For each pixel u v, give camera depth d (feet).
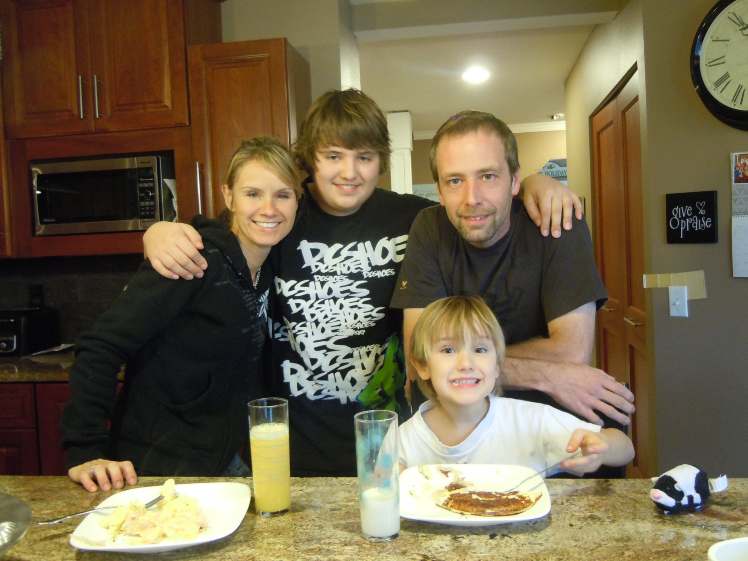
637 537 2.95
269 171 4.86
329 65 9.87
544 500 3.23
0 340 9.46
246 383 5.22
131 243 9.22
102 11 8.96
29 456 8.59
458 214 4.69
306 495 3.64
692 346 8.25
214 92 8.74
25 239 9.45
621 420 4.72
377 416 3.22
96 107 9.05
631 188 10.85
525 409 4.48
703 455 8.26
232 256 4.77
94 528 3.16
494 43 13.88
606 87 12.07
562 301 4.83
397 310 5.81
